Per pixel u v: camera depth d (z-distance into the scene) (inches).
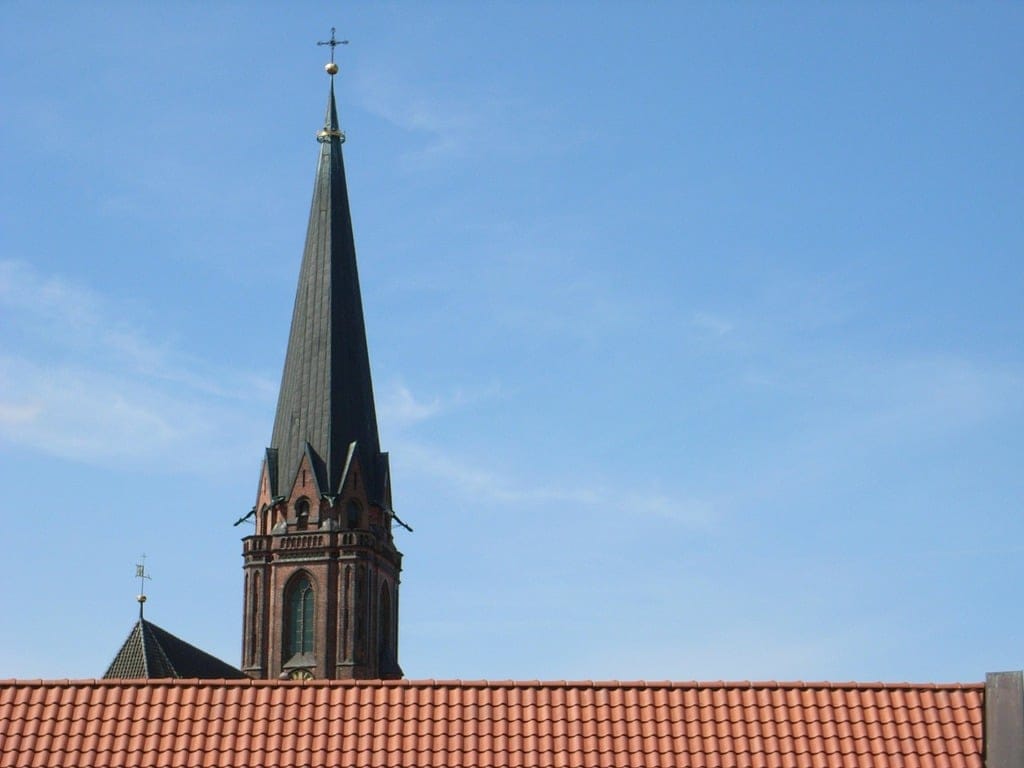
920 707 2514.8
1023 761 2394.2
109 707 2527.1
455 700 2529.5
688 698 2532.0
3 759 2436.0
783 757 2436.0
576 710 2509.8
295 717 2506.2
